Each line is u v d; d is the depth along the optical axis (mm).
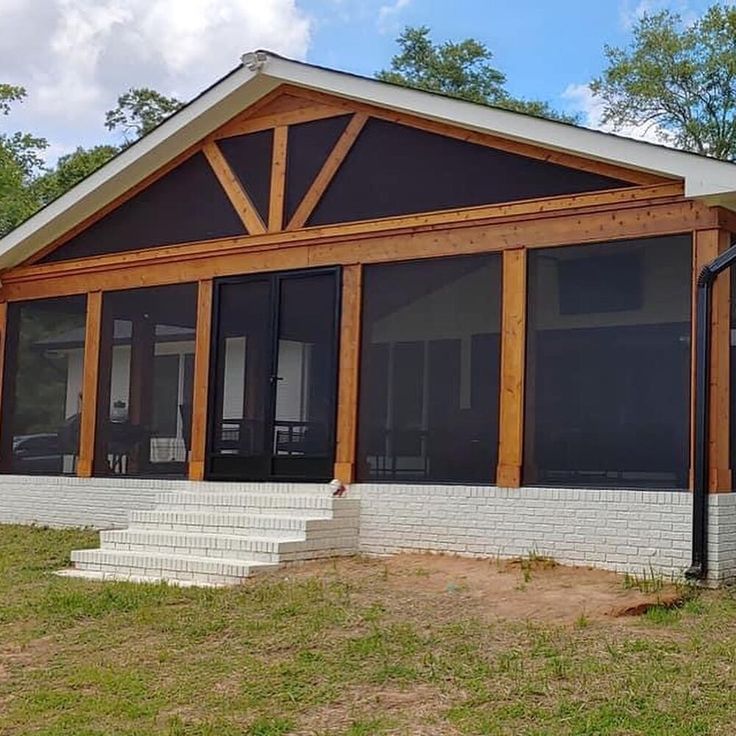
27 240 13367
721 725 5406
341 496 10547
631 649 6645
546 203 9734
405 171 10680
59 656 7172
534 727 5457
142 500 12328
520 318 9789
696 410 8672
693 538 8578
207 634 7516
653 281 9219
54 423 13391
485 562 9539
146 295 12648
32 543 11805
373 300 10812
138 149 12242
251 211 11734
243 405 11562
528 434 9719
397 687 6188
